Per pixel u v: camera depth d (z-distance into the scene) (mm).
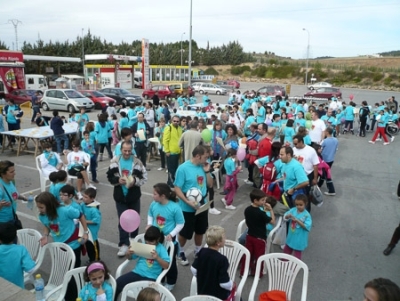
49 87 40000
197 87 44000
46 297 3861
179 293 4871
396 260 5859
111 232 6727
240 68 81062
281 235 5703
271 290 4129
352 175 11156
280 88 34906
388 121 17781
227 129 9383
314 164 6684
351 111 19141
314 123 11742
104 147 12852
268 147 8180
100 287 3662
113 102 27438
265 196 4883
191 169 5297
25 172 10625
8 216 4859
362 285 5105
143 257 4211
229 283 3621
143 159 10688
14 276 3824
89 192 5238
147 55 40156
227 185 7902
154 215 4809
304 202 5004
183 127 11078
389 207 8359
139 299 3131
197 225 5484
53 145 13266
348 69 70000
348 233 6887
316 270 5496
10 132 12648
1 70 25375
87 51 63594
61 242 4590
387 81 60094
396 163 12828
